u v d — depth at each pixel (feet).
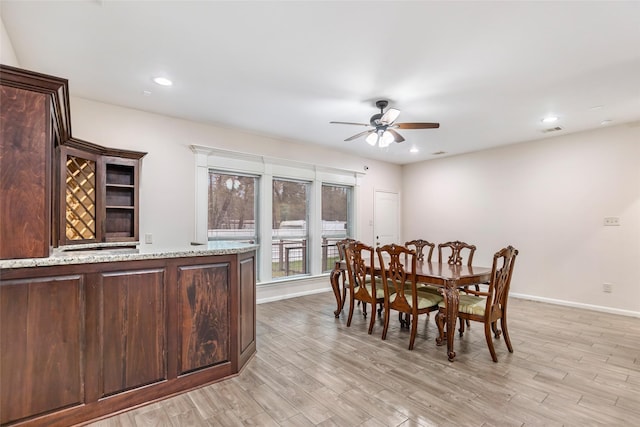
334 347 10.17
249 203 16.10
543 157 16.42
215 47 8.04
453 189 20.33
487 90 10.51
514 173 17.48
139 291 6.90
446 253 20.43
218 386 7.75
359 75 9.52
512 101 11.43
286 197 17.51
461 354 9.62
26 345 5.71
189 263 7.60
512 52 8.19
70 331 6.12
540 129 14.80
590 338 10.95
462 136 15.97
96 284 6.39
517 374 8.33
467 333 11.53
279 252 17.12
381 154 20.18
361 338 10.98
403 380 8.04
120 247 11.33
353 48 8.07
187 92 10.81
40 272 5.83
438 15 6.73
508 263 9.42
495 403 7.00
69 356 6.11
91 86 10.34
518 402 7.04
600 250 14.58
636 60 8.54
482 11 6.58
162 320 7.19
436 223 21.21
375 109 12.27
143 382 6.93
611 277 14.26
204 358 7.79
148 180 12.75
